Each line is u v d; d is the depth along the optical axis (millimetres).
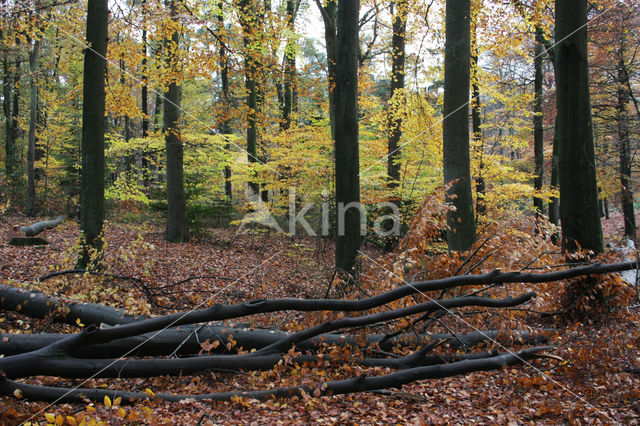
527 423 4062
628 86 14633
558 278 3850
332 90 10969
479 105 14078
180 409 3980
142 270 9859
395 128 14531
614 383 4637
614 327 5801
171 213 14461
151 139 15445
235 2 11227
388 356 5203
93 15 7746
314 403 4043
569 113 7059
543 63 15352
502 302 4027
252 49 11305
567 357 5102
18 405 3549
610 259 5523
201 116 20438
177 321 3592
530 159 20281
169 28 10766
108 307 5676
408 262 5410
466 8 8219
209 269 11211
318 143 14219
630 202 17016
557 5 7164
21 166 21031
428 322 5336
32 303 5473
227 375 4859
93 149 7797
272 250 14531
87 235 7766
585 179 6961
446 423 4074
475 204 13188
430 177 13609
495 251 5367
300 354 4512
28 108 24281
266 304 3645
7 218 15875
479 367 4410
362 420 4105
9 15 10703
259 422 3824
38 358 3559
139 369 3885
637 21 13070
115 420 3559
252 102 16531
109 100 11320
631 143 16797
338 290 7109
